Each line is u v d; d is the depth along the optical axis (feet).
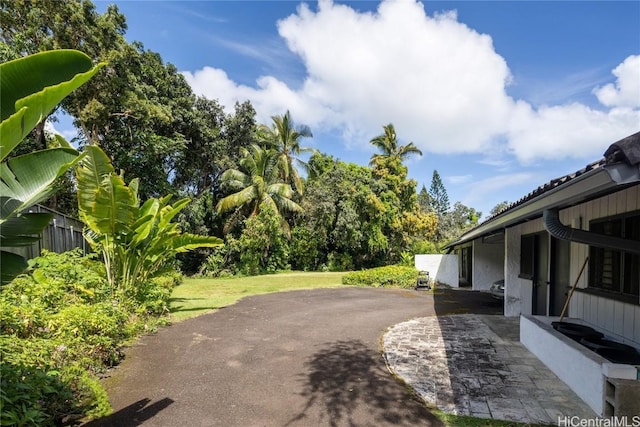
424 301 37.22
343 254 83.82
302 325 24.90
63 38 41.52
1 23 41.65
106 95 46.68
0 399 8.36
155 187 63.41
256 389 13.79
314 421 11.41
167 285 39.42
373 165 93.71
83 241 37.19
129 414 11.66
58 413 10.96
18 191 9.45
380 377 15.14
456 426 11.07
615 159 7.83
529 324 19.06
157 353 17.87
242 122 76.59
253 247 68.80
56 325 15.03
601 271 17.99
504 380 14.75
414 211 93.15
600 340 15.21
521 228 28.96
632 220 15.42
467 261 60.54
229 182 71.05
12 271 9.84
